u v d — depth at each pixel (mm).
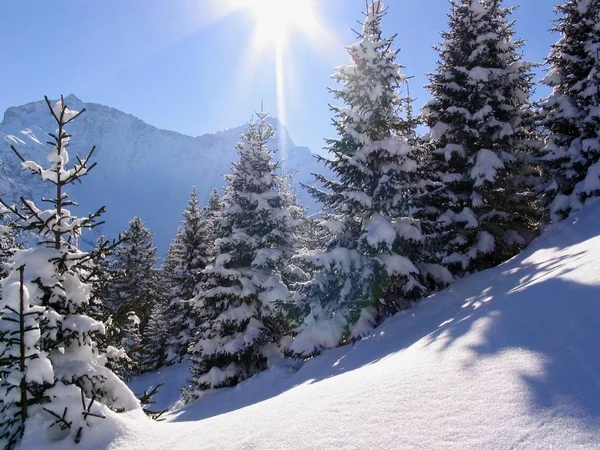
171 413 16578
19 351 4453
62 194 5949
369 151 13875
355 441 2867
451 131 16641
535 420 2594
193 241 34625
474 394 3152
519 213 16984
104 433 4469
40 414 4594
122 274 6277
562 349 3494
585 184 14133
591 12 15797
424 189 15641
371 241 12578
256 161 20109
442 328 6453
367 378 4391
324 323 13336
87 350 5617
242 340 17719
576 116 15602
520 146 17531
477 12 16922
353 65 14258
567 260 7984
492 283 10758
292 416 3656
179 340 35062
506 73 16656
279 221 19359
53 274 5426
